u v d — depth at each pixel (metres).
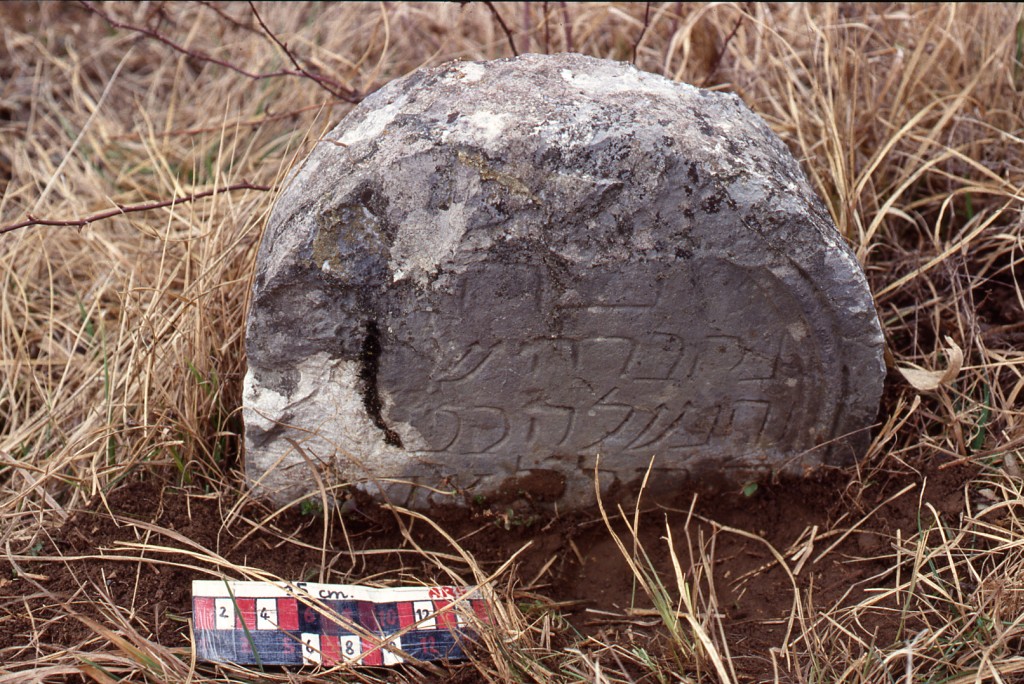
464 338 2.23
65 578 2.30
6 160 3.73
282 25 4.10
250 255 2.78
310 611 2.22
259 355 2.26
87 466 2.60
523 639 2.21
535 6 3.70
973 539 2.37
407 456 2.45
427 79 2.23
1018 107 3.18
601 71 2.22
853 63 3.25
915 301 2.85
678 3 3.48
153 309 2.67
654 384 2.36
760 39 3.38
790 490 2.58
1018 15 3.31
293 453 2.42
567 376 2.33
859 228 2.88
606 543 2.58
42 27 4.25
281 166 2.90
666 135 2.05
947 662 2.09
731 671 2.04
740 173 2.07
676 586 2.49
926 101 3.26
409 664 2.18
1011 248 2.72
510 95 2.12
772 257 2.14
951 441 2.57
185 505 2.51
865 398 2.40
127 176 3.58
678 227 2.10
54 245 3.26
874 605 2.32
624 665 2.21
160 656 2.09
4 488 2.56
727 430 2.47
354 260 2.12
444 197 2.08
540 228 2.09
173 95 3.78
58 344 2.96
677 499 2.59
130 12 4.18
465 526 2.56
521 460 2.49
